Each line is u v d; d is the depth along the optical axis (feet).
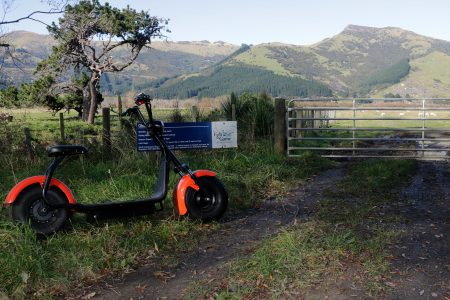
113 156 31.53
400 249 16.12
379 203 22.66
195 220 19.20
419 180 28.50
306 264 14.43
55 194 16.80
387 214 20.65
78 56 126.62
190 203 19.04
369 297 12.55
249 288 13.04
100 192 22.71
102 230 17.62
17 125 39.93
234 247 16.72
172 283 13.85
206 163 30.17
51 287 13.44
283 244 15.72
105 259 15.14
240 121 40.09
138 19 128.88
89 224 18.04
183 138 30.58
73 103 131.75
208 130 30.99
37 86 122.21
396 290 12.96
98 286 13.73
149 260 15.67
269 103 46.60
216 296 12.81
